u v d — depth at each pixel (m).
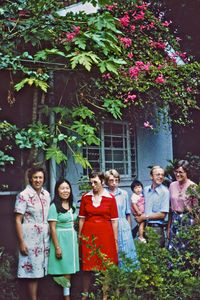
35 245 4.47
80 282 5.20
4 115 5.51
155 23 7.43
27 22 5.32
